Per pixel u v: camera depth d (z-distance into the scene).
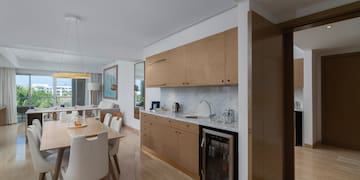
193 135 2.72
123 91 6.91
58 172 2.17
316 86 4.38
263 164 1.87
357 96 4.02
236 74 2.33
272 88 2.06
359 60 3.99
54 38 3.80
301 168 3.05
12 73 7.37
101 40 4.20
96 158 2.03
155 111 3.93
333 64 4.33
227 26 2.63
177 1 2.40
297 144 4.29
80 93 9.11
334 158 3.51
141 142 4.16
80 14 2.79
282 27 2.20
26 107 7.88
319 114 4.47
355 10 1.71
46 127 3.10
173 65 3.46
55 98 8.48
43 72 8.18
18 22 3.10
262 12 2.07
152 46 4.47
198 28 3.14
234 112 2.80
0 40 3.27
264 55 1.92
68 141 2.30
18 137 5.11
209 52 2.73
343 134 4.19
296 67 4.36
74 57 6.77
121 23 3.16
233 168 2.12
